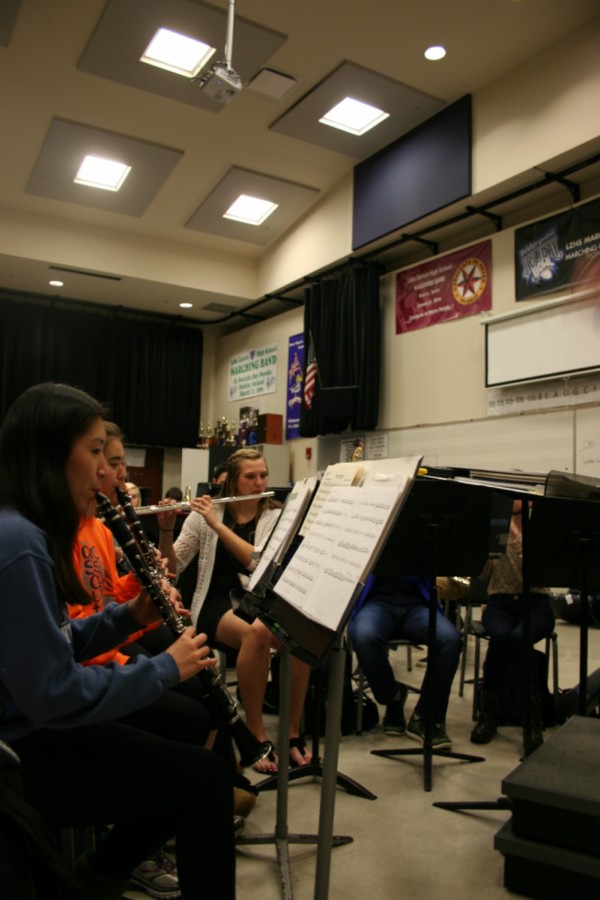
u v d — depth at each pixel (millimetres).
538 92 4852
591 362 4762
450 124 5492
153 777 1109
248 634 2207
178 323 9461
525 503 1870
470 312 5777
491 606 2859
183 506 2449
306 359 7441
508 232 5477
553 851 1501
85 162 6430
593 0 4387
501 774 2295
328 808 1313
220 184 6758
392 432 6516
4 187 6789
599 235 4785
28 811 845
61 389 1151
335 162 6523
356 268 6828
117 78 5289
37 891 843
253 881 1608
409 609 2695
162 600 1312
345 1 4488
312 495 1574
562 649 4312
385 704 2586
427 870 1668
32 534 1032
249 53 4926
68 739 1117
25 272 7660
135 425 8859
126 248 7711
